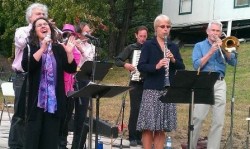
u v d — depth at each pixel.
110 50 21.98
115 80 17.83
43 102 4.97
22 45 5.86
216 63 6.85
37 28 5.06
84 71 6.35
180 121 10.68
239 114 11.23
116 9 22.89
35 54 4.91
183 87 5.56
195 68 6.91
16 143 5.97
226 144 7.75
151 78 5.92
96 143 5.45
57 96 5.05
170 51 6.02
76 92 5.04
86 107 6.46
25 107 5.00
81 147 6.45
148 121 5.88
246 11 21.08
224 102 6.79
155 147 6.11
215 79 5.57
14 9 17.14
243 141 8.62
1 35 19.73
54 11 16.83
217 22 6.88
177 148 8.09
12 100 12.45
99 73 6.36
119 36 22.72
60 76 5.11
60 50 5.15
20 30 5.96
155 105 5.88
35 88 5.00
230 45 6.72
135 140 7.97
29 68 4.94
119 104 13.17
